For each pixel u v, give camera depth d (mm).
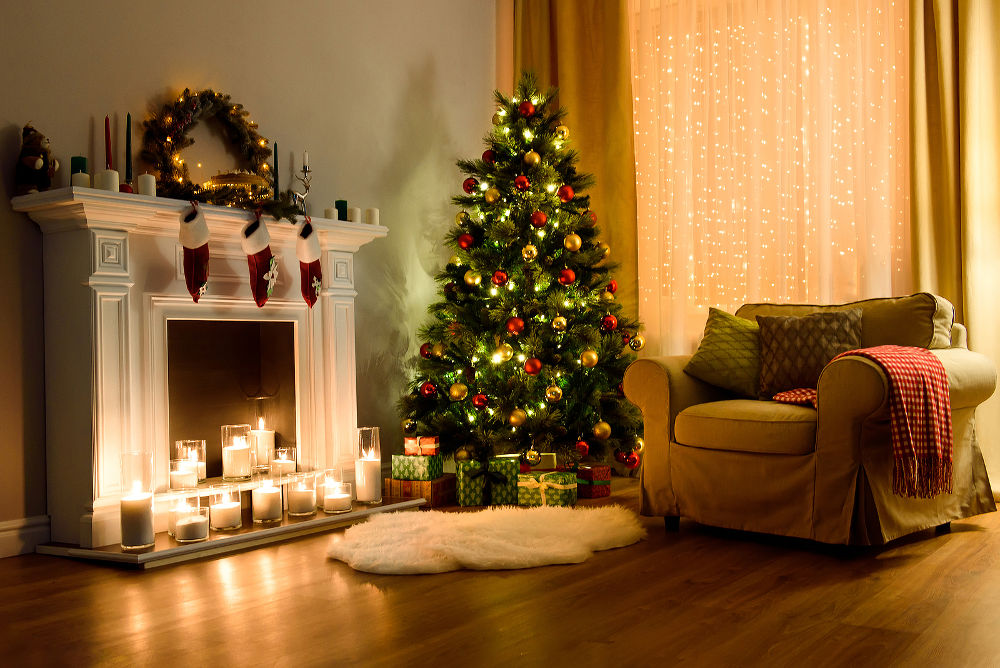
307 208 4059
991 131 3805
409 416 4207
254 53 3885
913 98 3936
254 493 3322
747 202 4438
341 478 3861
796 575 2645
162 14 3527
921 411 2816
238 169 3789
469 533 2992
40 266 3150
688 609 2314
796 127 4316
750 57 4430
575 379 4180
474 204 4316
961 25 3834
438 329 4230
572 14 4965
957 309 3895
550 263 4172
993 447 3799
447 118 4910
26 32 3107
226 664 1960
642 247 4832
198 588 2600
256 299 3449
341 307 3916
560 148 4387
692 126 4629
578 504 3938
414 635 2135
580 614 2281
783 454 2988
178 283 3357
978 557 2812
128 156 3246
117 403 3092
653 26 4793
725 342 3479
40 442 3145
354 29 4363
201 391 3514
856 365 2801
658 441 3354
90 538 3004
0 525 3023
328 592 2529
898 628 2133
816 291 4277
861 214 4152
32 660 2006
